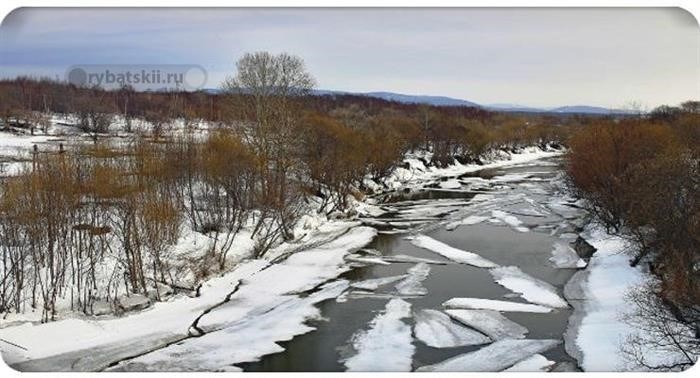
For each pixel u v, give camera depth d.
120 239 25.33
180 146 33.06
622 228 33.38
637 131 35.59
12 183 23.23
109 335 20.80
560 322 23.05
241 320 23.08
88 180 25.31
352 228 40.19
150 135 38.53
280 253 32.88
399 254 33.56
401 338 21.52
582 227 39.72
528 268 30.56
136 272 25.02
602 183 35.41
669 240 22.02
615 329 21.03
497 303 25.23
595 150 36.44
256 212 36.44
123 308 22.73
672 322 18.44
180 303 24.28
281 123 38.12
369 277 29.14
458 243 36.22
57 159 25.11
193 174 33.75
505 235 38.31
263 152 35.31
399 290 27.06
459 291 26.91
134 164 28.12
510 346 20.75
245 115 39.72
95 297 23.20
